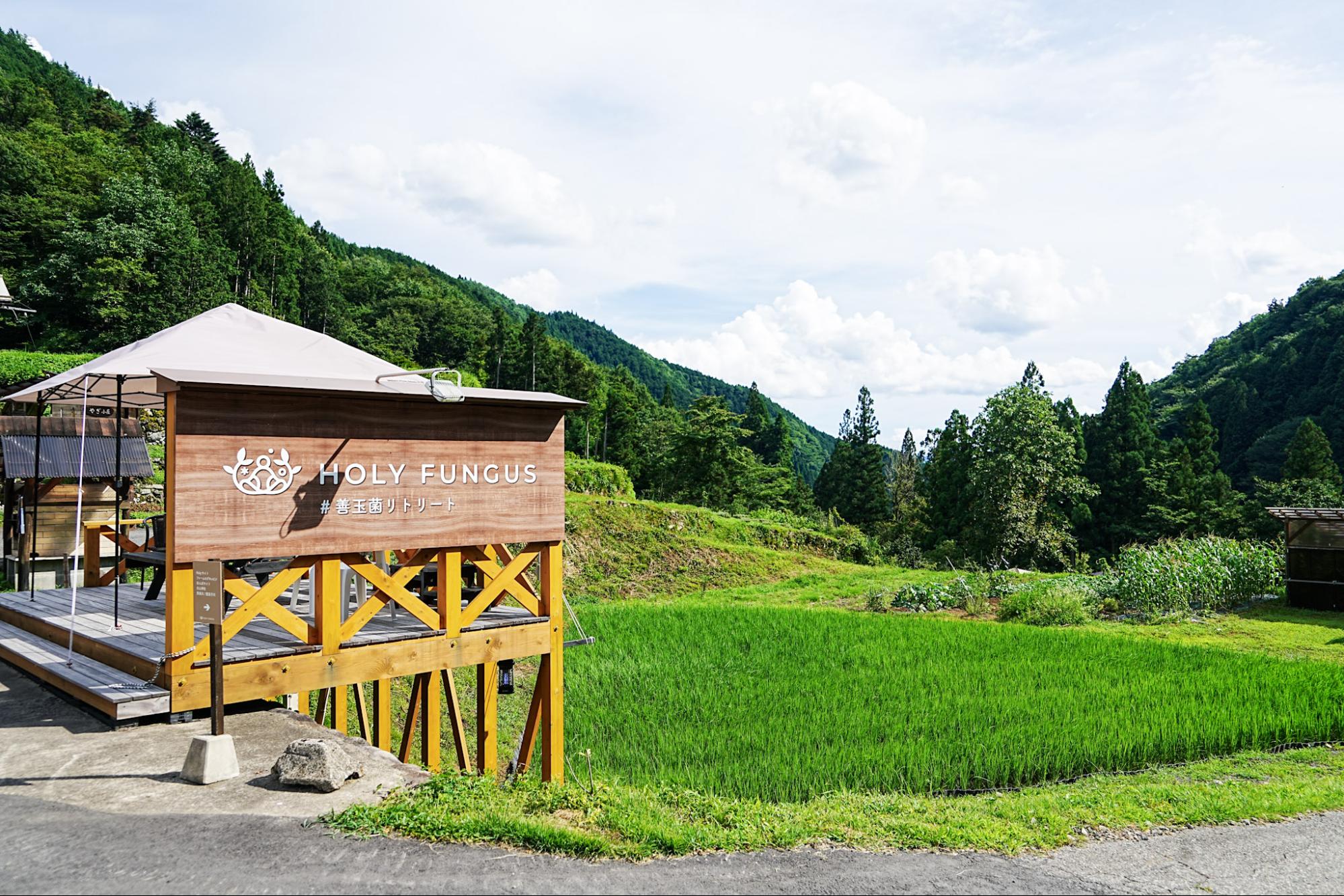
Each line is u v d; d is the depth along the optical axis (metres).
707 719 10.62
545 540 8.05
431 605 8.69
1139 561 20.00
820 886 4.32
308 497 6.40
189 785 4.83
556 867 4.22
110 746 5.45
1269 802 6.58
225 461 6.01
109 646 6.63
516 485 7.80
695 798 5.95
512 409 7.79
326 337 9.30
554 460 8.15
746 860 4.64
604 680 12.83
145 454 12.69
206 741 4.90
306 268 93.81
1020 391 40.03
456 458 7.34
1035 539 38.84
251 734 5.80
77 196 58.56
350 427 6.67
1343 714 9.98
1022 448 39.53
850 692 11.78
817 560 32.66
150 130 92.94
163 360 7.66
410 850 4.18
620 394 80.94
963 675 12.66
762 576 29.20
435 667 7.13
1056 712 10.33
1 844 3.96
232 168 83.88
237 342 8.43
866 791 7.81
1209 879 4.88
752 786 8.04
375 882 3.79
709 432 53.53
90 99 102.62
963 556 42.97
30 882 3.57
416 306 110.62
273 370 8.11
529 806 5.12
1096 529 51.50
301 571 6.46
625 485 43.09
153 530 9.50
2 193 57.03
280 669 6.20
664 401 97.00
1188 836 5.75
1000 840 5.33
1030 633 16.44
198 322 8.58
